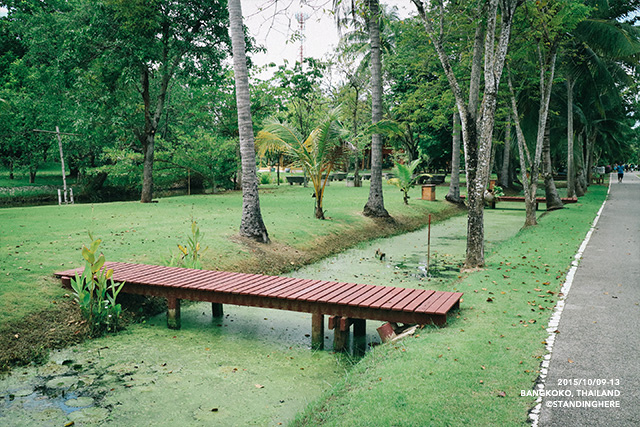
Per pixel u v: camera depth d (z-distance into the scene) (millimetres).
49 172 47562
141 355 7148
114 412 5426
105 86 22750
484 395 4617
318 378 6387
